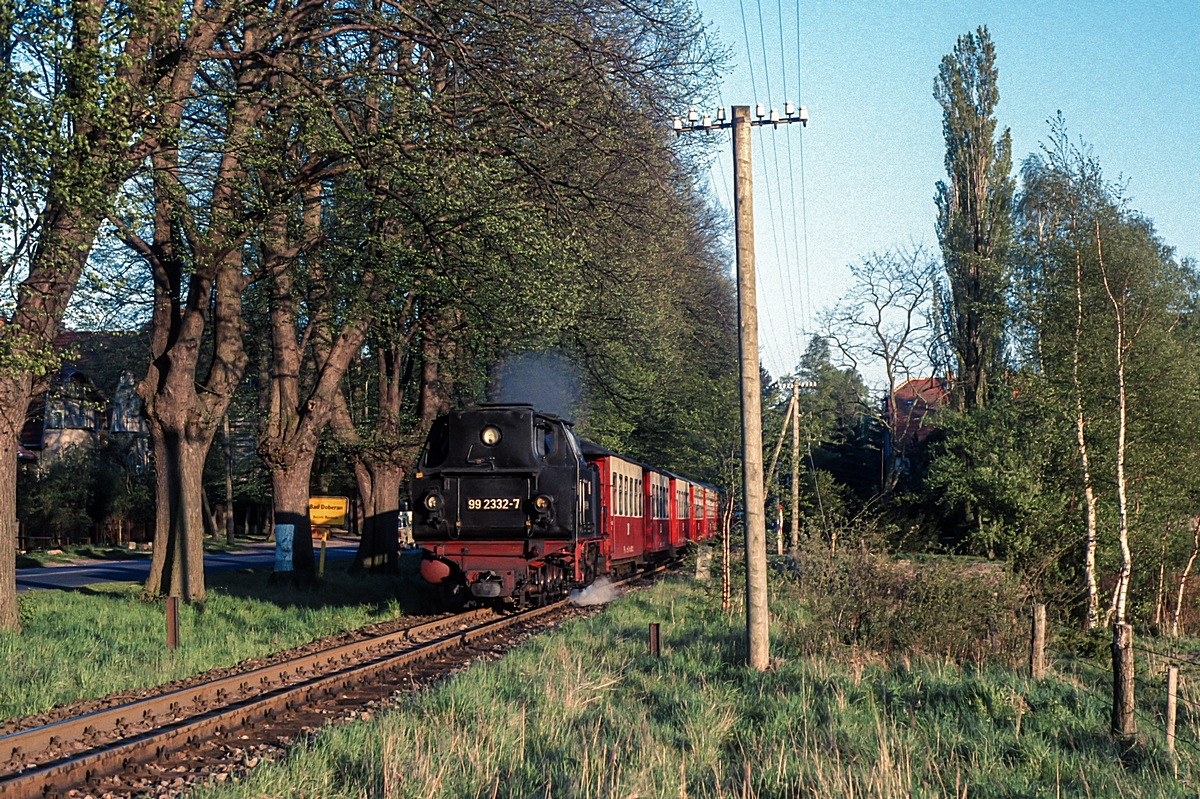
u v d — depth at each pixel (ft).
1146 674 46.03
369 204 66.33
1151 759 27.25
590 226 70.08
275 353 74.08
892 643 45.14
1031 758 26.48
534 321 74.02
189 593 61.11
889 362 172.45
